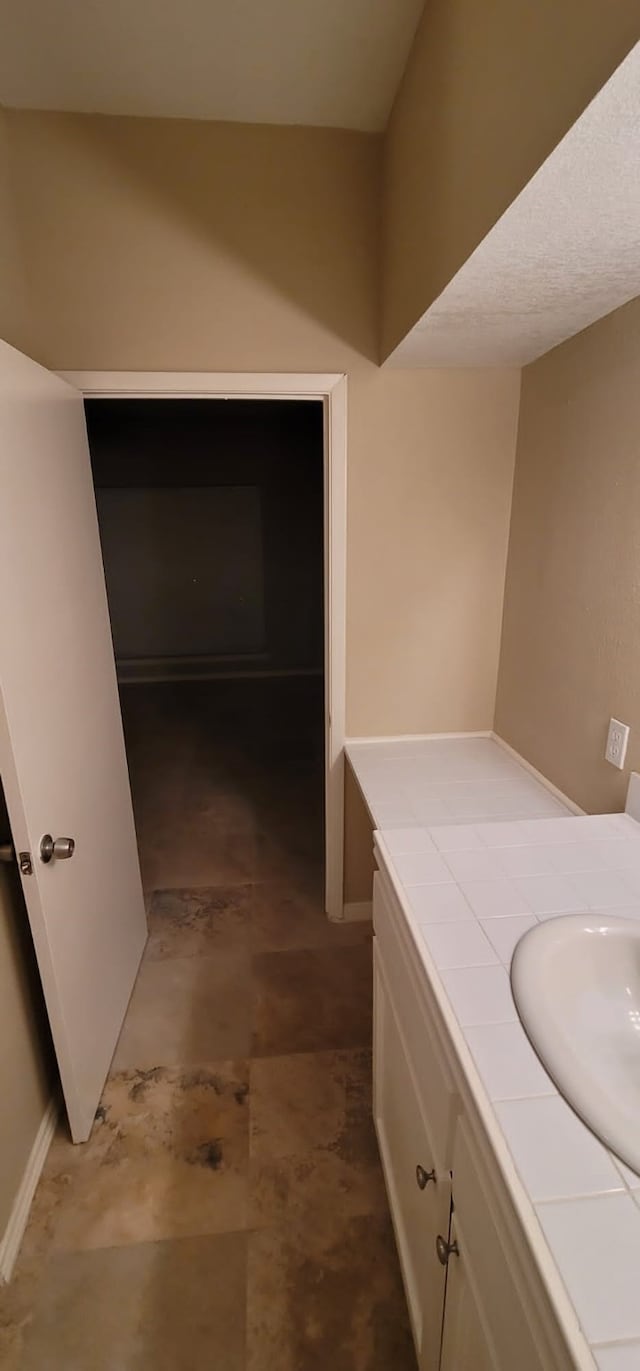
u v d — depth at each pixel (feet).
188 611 18.69
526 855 3.72
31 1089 4.70
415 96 4.20
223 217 5.26
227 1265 4.13
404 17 3.99
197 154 5.12
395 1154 4.00
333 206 5.34
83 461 5.51
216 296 5.41
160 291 5.35
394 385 5.74
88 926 5.15
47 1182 4.64
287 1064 5.66
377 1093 4.61
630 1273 1.69
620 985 3.01
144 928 7.15
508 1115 2.13
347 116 5.03
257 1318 3.86
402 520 6.11
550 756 5.50
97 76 4.51
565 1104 2.16
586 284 3.67
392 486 6.00
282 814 10.46
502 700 6.57
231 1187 4.60
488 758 6.29
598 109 2.10
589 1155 2.00
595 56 2.05
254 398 5.79
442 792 5.53
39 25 3.99
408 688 6.63
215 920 7.71
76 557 5.20
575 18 2.16
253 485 17.63
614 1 1.94
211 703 16.80
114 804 6.08
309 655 19.36
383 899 3.86
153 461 16.99
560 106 2.28
